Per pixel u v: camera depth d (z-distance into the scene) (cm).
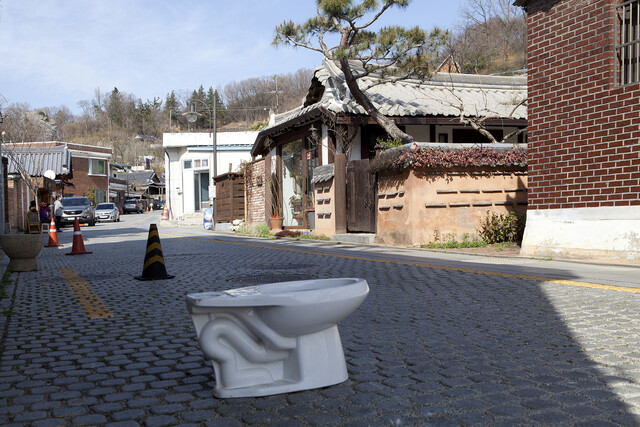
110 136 15688
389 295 661
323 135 1756
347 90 1753
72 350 444
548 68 1050
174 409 310
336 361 346
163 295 704
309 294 320
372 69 1534
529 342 435
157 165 13925
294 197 2058
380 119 1560
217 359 328
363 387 338
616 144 930
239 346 329
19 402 326
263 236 1939
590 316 521
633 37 930
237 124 11962
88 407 317
